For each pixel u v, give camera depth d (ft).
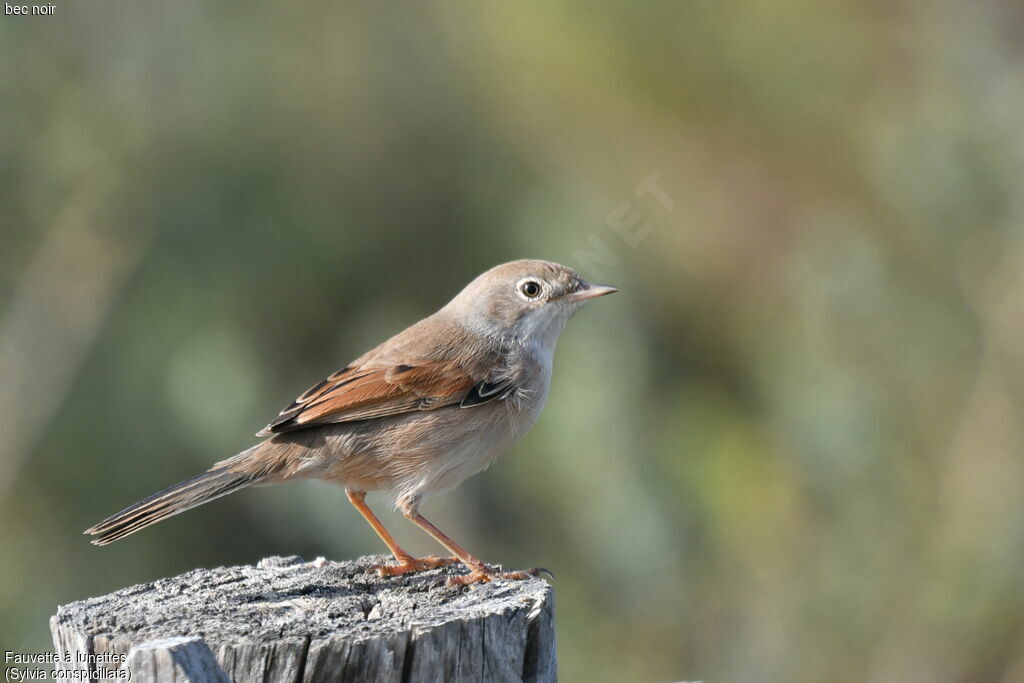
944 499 44.24
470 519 43.55
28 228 47.57
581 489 42.57
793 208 51.26
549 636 22.07
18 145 47.75
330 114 50.42
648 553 42.34
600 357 43.70
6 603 42.86
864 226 49.98
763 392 48.42
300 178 49.78
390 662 19.86
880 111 50.65
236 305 47.06
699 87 49.78
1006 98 48.55
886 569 43.73
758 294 50.78
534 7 49.90
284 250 47.93
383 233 49.73
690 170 50.98
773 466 46.03
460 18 52.03
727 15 49.62
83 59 49.47
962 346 46.01
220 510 44.68
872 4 51.19
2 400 45.11
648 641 43.19
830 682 42.91
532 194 49.44
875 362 45.27
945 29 51.37
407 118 50.98
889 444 44.29
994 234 47.21
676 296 50.49
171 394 45.09
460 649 20.35
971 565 43.19
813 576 43.80
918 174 47.06
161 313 46.78
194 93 49.52
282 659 19.57
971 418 44.88
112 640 20.11
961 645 42.83
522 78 50.83
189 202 47.83
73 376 45.75
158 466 45.27
